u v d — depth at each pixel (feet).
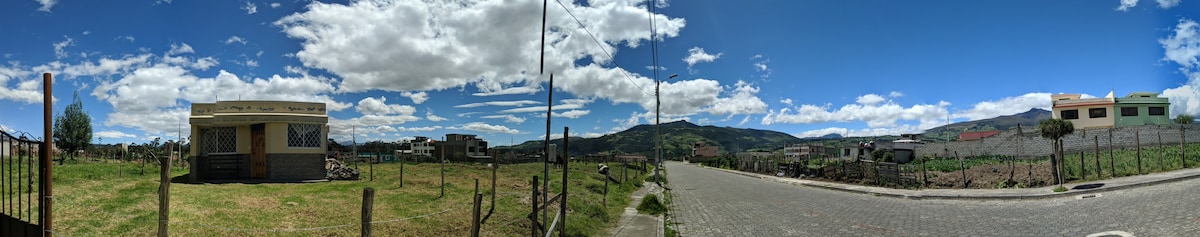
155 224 31.30
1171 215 41.75
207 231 30.71
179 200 41.16
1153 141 127.24
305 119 71.05
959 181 89.81
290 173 70.13
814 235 44.96
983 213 54.70
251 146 71.82
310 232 32.27
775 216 57.47
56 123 124.88
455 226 37.01
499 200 50.08
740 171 214.90
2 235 22.58
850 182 110.01
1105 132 134.92
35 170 63.26
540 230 39.42
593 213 52.19
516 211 45.19
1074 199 60.44
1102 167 88.84
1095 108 175.83
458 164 133.18
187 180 70.64
